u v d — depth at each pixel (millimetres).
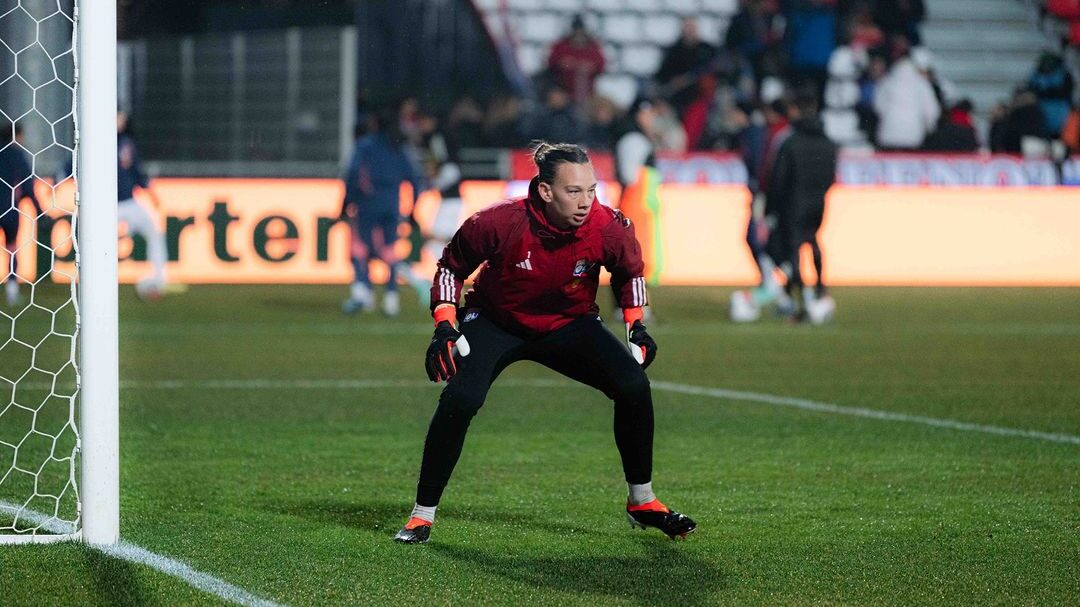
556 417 28438
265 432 26062
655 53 84438
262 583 14906
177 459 23125
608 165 70438
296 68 77812
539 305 16562
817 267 50062
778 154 49656
